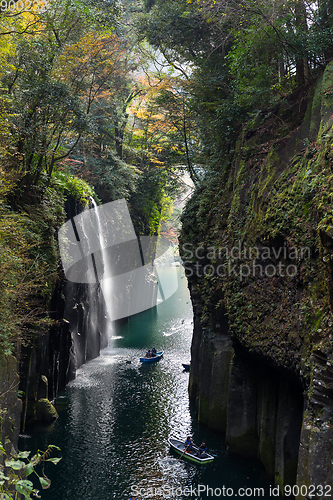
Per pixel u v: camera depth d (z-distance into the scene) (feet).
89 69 77.71
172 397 74.43
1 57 52.31
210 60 71.00
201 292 68.64
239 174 55.06
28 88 62.64
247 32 49.29
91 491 45.96
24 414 58.85
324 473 28.30
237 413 52.24
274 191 42.86
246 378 51.83
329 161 31.83
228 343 60.13
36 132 64.85
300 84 48.44
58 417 65.16
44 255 62.64
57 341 72.84
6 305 43.01
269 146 49.34
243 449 51.52
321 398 30.01
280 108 51.44
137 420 64.49
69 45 69.97
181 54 80.84
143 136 137.90
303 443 30.89
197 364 71.67
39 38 63.93
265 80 49.42
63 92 64.08
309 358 32.17
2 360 37.55
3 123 50.26
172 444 55.62
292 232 37.37
